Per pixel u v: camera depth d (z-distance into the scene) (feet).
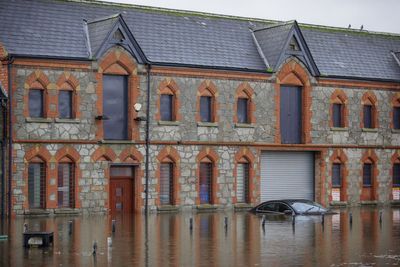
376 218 137.90
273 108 161.79
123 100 147.74
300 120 166.20
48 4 146.51
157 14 156.97
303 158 168.14
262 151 162.40
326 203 168.45
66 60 140.46
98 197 144.05
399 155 180.04
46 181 139.03
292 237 104.42
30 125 138.00
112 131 146.82
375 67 178.19
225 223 115.34
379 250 91.35
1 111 136.56
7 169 136.36
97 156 143.84
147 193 148.56
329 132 168.96
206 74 154.30
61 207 141.28
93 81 143.43
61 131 140.67
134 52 146.92
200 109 154.61
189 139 152.66
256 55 163.02
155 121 149.48
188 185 152.76
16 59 136.26
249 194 159.22
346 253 88.69
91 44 145.59
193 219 134.51
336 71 171.01
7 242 98.37
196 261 82.38
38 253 87.86
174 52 152.76
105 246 94.53
